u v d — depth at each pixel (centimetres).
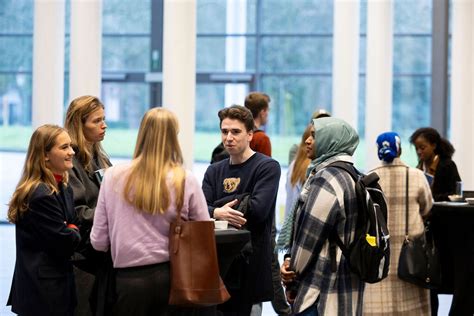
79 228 571
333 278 557
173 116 520
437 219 788
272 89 2194
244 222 602
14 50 2202
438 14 1833
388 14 1420
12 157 2250
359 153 2138
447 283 802
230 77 2194
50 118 1397
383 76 1422
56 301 550
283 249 649
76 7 1339
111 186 514
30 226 547
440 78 1838
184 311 535
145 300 507
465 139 1455
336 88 1416
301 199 573
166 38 1329
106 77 2288
